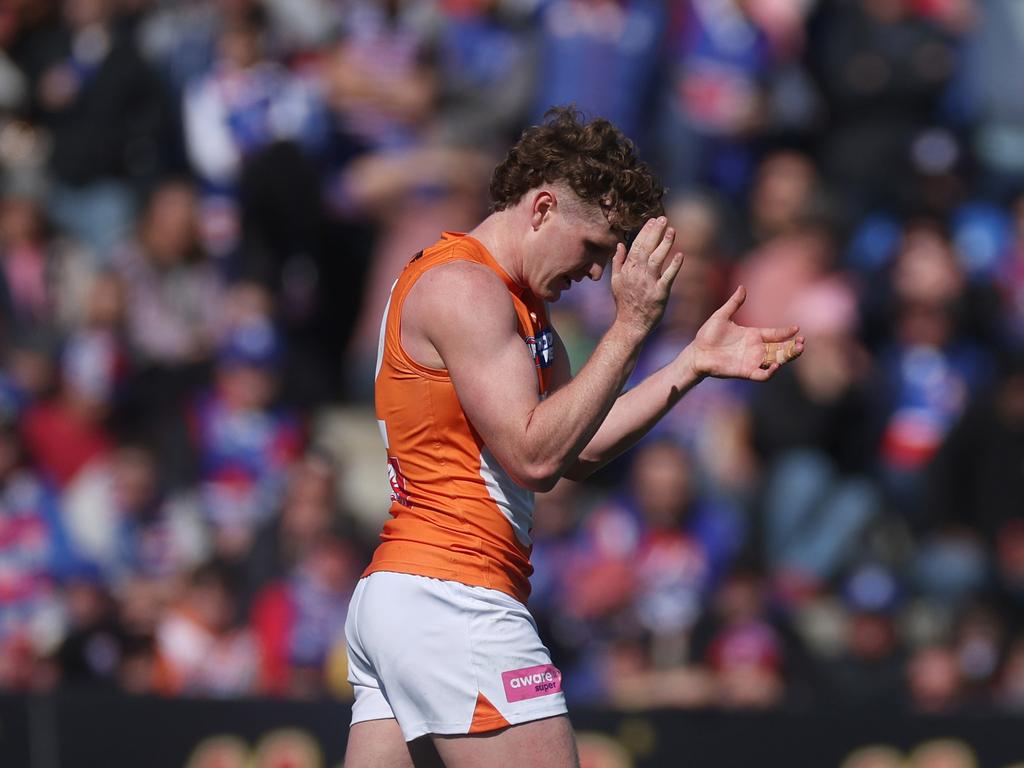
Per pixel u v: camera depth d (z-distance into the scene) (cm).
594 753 2217
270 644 2631
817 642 2683
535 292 1376
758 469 3050
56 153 3762
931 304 3259
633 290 1284
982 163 3900
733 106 3722
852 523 2908
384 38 3672
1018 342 3453
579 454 1338
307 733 2225
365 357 3503
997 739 2181
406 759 1395
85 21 3891
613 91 3606
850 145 3809
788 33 3844
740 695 2464
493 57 3762
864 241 3666
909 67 3834
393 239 3506
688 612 2636
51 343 3341
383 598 1354
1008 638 2711
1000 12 3997
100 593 2745
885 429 3178
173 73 3762
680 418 3131
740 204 3738
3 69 3875
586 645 2691
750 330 1427
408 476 1374
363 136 3650
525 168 1359
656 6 3694
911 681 2609
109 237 3666
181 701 2247
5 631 2814
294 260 3550
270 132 3616
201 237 3422
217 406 3183
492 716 1325
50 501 2977
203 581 2711
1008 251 3616
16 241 3519
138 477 2995
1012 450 3138
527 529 1395
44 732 2253
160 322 3319
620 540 2783
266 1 3759
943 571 2920
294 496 2766
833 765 2198
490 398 1298
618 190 1336
